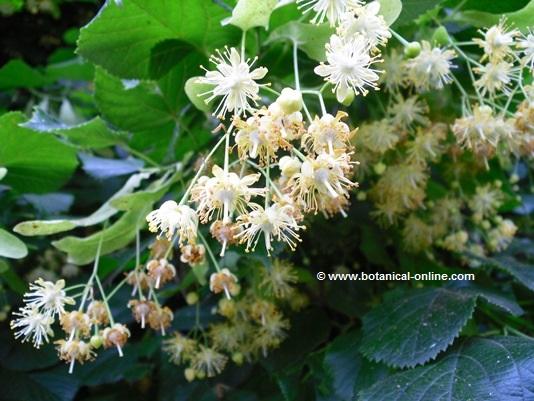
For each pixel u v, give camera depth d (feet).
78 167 0.70
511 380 0.41
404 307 0.51
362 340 0.50
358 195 0.59
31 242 0.66
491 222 0.68
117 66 0.51
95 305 0.46
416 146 0.55
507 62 0.47
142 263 0.58
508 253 0.65
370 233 0.63
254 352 0.59
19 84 0.84
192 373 0.57
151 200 0.49
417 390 0.43
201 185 0.37
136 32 0.49
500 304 0.48
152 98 0.57
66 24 0.93
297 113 0.34
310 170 0.35
